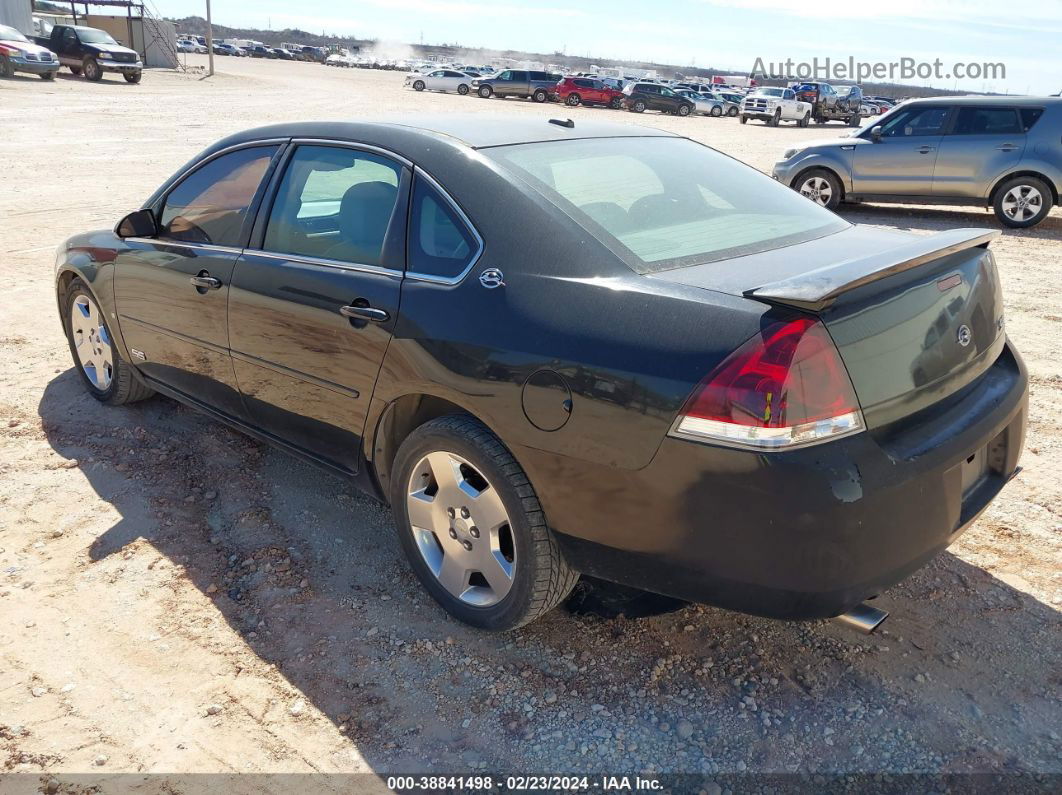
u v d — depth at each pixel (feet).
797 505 7.24
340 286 10.23
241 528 12.12
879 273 7.47
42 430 15.02
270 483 13.38
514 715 8.74
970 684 9.02
